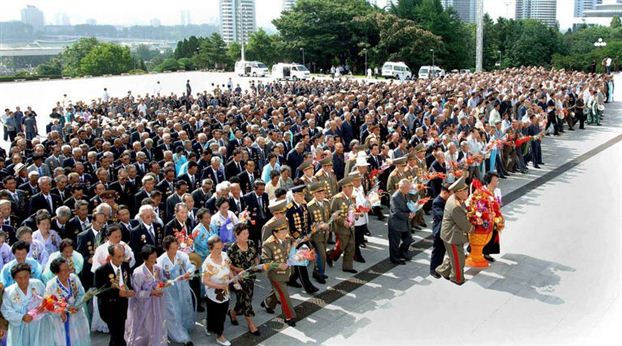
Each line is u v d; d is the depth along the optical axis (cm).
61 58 14638
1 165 1387
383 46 7588
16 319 705
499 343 813
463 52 8462
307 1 7844
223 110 2255
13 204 1102
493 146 1616
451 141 1509
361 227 1124
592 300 944
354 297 977
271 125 1888
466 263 1107
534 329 853
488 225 1066
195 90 5394
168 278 821
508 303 942
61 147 1482
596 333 835
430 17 8275
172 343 838
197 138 1634
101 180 1162
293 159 1421
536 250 1169
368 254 1184
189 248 896
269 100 2550
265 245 857
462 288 1007
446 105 2103
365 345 815
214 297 813
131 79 6900
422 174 1282
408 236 1134
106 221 903
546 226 1313
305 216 1004
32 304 723
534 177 1781
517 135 1808
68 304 735
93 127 2055
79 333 757
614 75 5741
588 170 1853
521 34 9144
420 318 896
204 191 1106
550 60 8625
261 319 910
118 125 1988
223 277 810
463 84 3200
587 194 1573
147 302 781
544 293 977
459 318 894
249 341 837
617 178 1739
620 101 3728
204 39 10256
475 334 842
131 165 1214
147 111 2998
